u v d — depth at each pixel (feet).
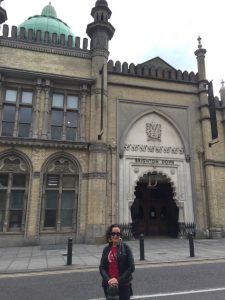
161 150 61.87
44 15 79.15
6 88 55.98
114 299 12.12
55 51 59.72
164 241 55.26
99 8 64.95
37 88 56.39
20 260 35.37
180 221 59.41
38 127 54.49
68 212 53.26
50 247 46.62
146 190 67.36
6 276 27.32
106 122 58.29
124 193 56.80
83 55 61.52
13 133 53.78
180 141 63.93
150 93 64.69
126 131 60.23
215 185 62.23
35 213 50.26
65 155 54.60
